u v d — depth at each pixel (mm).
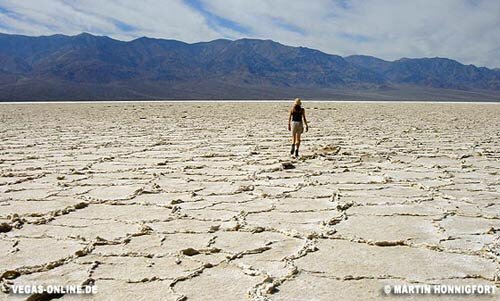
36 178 7930
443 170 8656
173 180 7723
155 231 4949
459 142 13133
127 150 11523
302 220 5348
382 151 11109
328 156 10305
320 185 7293
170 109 31922
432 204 6082
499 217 5438
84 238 4723
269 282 3660
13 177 8055
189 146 12258
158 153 10961
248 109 32156
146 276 3793
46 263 4070
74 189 7070
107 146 12359
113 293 3506
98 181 7668
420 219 5371
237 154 10648
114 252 4328
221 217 5484
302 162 9578
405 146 12164
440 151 11227
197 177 7977
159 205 6055
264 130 16750
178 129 17375
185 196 6562
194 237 4742
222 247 4449
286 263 4043
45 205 6102
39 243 4598
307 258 4160
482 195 6605
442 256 4199
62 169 8812
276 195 6566
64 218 5477
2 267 3996
